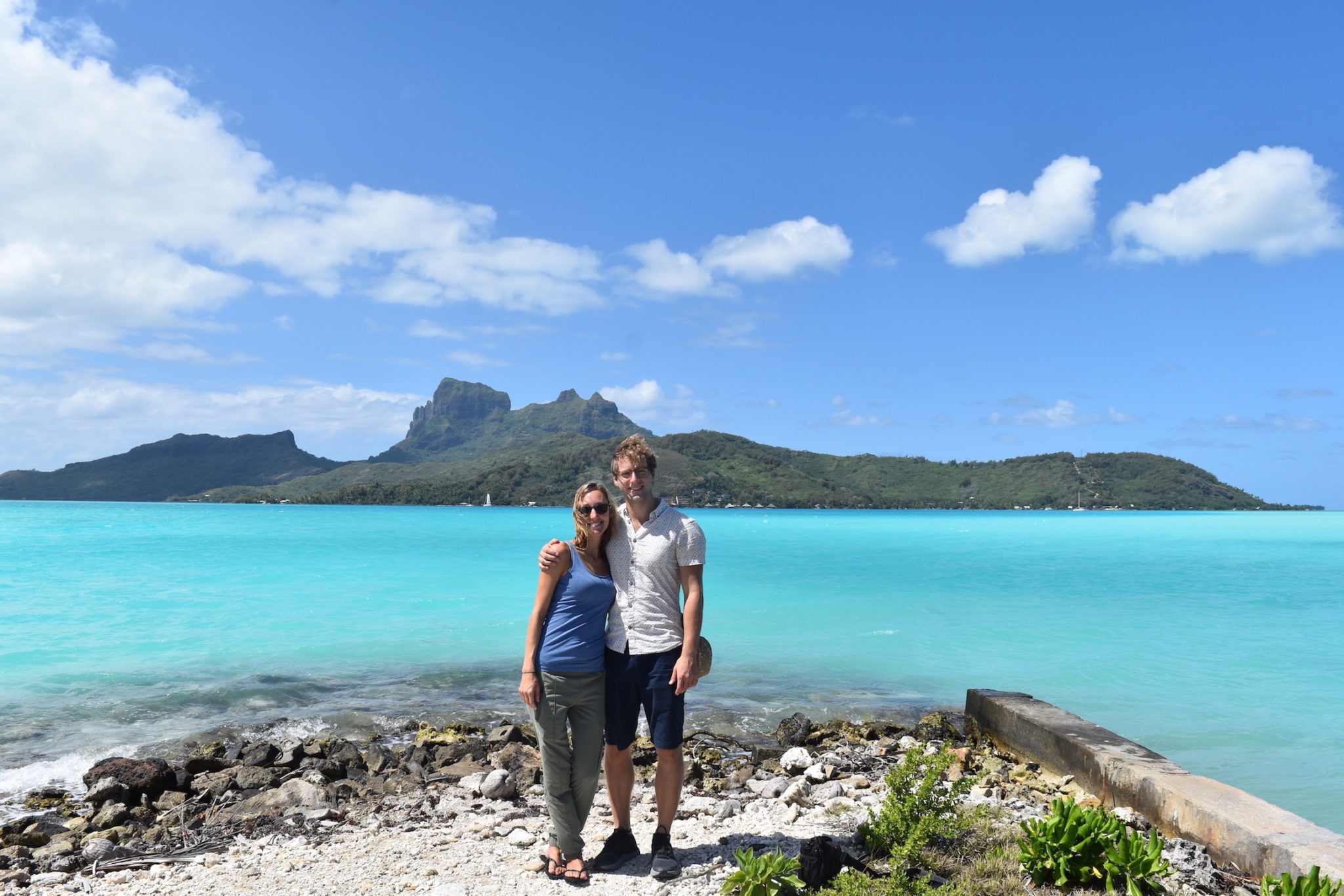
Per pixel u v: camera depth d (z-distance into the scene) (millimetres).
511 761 6645
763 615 16250
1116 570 27938
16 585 19734
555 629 4184
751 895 3707
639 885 4066
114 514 97188
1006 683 10453
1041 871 4035
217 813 5562
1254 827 4262
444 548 36000
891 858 4230
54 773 6676
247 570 24297
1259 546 44531
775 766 6871
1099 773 5680
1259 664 11617
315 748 7090
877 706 9461
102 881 4203
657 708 4203
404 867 4328
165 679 10250
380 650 12297
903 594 19891
